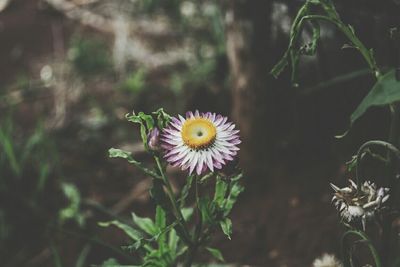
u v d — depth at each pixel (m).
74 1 1.92
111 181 1.32
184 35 1.72
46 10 1.93
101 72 1.70
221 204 0.69
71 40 1.87
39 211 1.20
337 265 0.75
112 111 1.56
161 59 1.71
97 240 0.98
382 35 0.92
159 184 0.67
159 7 1.71
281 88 1.07
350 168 0.64
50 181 1.32
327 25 0.99
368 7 0.92
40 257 1.14
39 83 1.73
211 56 1.59
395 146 0.64
